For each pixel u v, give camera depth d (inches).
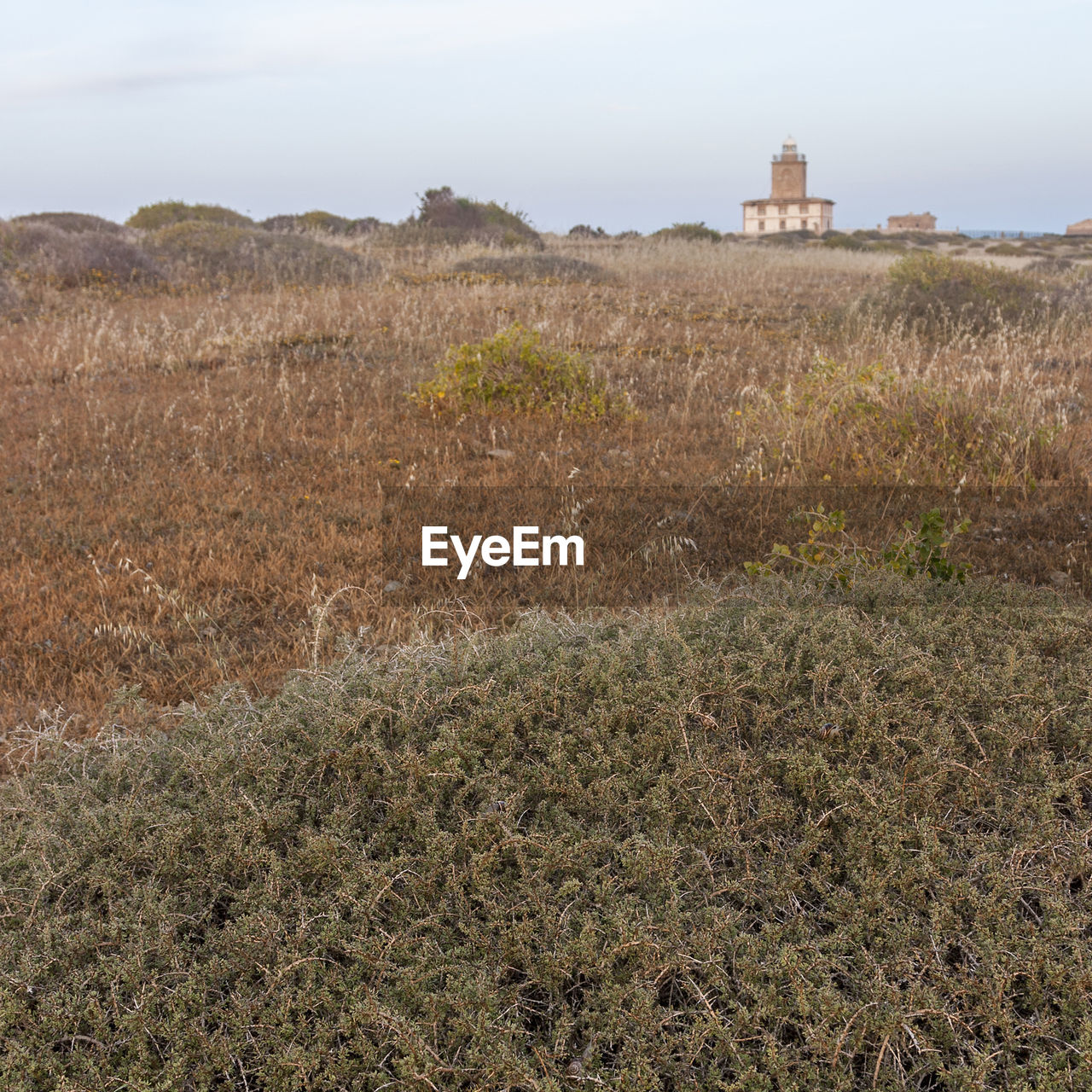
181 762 123.9
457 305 532.1
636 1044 78.5
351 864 99.3
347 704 131.2
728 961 87.9
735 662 131.2
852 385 299.6
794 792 110.2
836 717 118.3
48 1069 78.8
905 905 92.2
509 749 118.1
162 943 89.7
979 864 94.8
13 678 162.1
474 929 90.7
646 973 84.5
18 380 374.9
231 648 171.0
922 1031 79.4
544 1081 72.8
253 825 104.8
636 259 836.0
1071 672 125.5
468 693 129.7
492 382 342.3
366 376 382.6
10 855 107.0
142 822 109.2
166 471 266.5
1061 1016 80.2
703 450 301.9
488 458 289.4
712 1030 77.9
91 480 257.8
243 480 259.9
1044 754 108.0
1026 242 1694.1
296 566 205.2
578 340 458.0
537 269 730.8
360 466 274.1
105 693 158.1
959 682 123.2
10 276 588.1
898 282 534.6
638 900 93.7
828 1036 76.6
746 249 1042.7
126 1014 81.7
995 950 84.2
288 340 434.9
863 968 85.9
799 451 285.4
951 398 297.1
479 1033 78.7
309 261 698.2
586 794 108.3
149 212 1042.1
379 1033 81.4
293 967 85.5
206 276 656.4
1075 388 355.3
